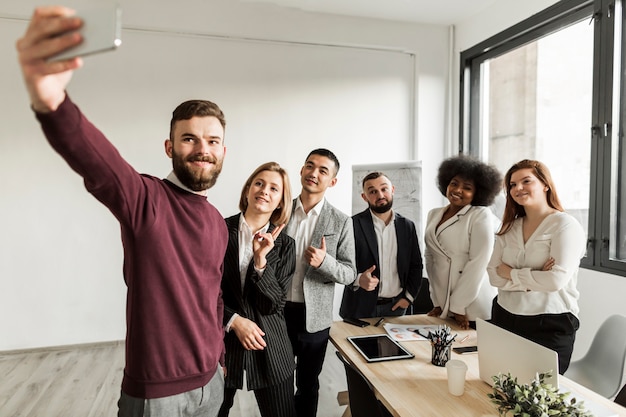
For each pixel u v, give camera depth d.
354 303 2.61
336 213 2.15
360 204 3.18
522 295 2.03
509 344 1.38
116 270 3.67
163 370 1.05
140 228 0.99
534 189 2.02
